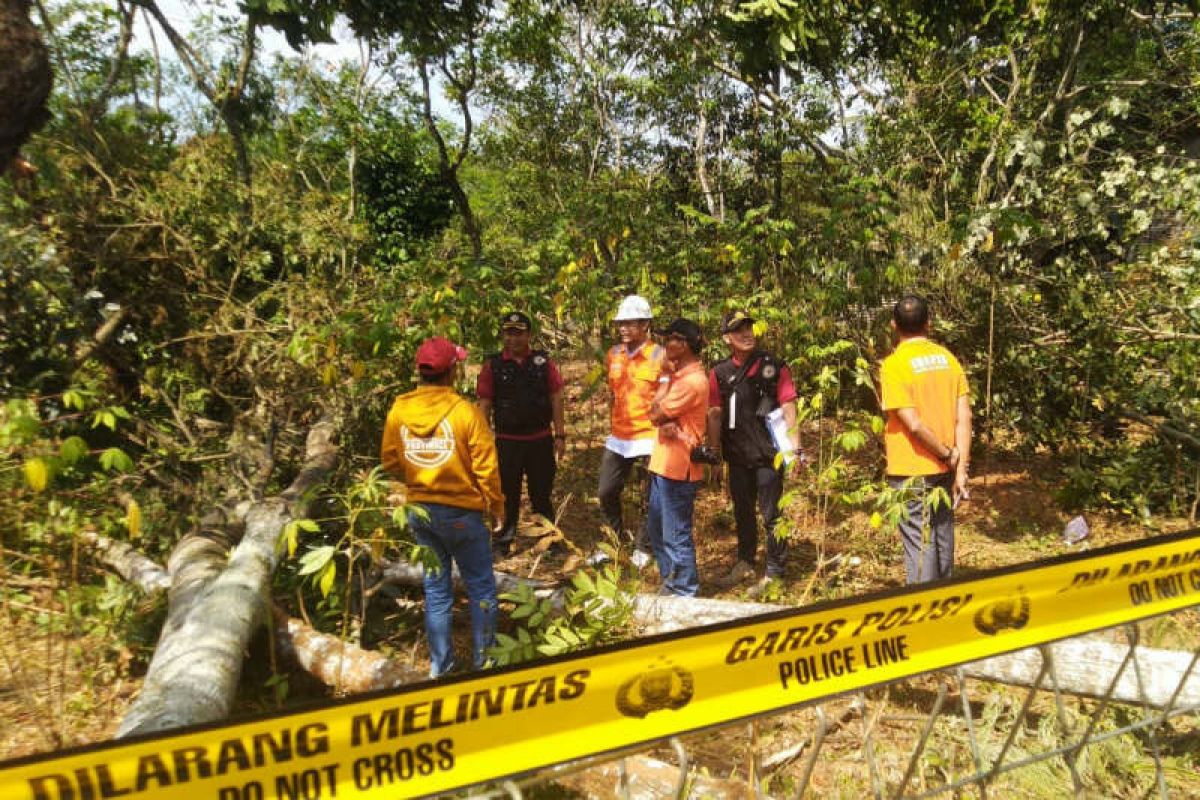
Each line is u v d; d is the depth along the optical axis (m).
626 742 1.89
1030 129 6.83
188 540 4.36
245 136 9.57
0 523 3.58
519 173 17.33
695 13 10.69
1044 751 3.28
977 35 9.42
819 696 2.13
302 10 6.84
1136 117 8.81
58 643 3.86
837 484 5.19
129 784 1.43
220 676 2.95
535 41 14.70
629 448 5.33
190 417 6.11
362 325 6.13
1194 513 6.24
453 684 1.69
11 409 3.06
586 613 3.27
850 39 9.17
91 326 5.73
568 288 7.68
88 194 5.84
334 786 1.59
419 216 17.44
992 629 2.39
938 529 4.32
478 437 3.65
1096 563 2.56
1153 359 7.05
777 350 7.11
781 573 5.04
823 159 9.61
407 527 4.07
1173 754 3.30
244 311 6.18
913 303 4.24
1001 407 7.26
